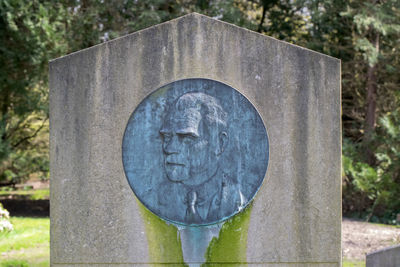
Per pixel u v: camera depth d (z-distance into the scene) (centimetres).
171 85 346
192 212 343
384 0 1159
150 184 346
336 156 348
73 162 351
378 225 984
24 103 1096
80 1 1109
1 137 1098
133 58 348
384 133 1148
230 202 344
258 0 1370
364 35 1165
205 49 346
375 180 1062
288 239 346
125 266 349
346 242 778
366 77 1238
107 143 349
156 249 346
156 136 346
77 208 351
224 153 345
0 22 983
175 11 1162
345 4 1146
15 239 750
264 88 346
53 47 977
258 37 346
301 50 347
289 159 346
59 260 353
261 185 345
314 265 347
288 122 347
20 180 1480
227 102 346
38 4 1019
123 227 348
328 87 348
